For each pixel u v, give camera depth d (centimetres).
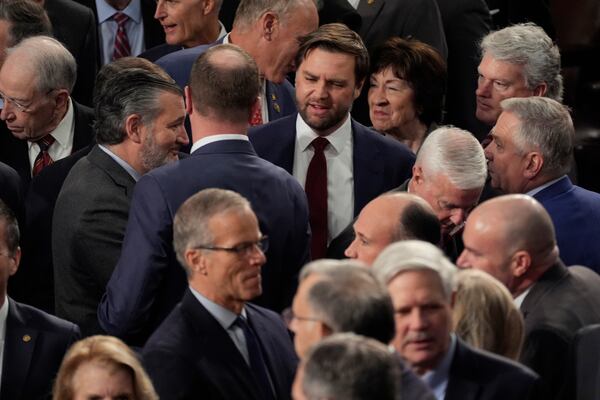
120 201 1800
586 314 1602
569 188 1908
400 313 1288
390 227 1599
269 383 1512
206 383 1450
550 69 2155
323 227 1952
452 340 1347
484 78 2175
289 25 2052
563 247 1870
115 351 1481
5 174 2022
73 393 1470
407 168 1997
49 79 2125
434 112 2153
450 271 1320
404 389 1188
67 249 1809
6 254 1644
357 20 2395
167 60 2150
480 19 2486
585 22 2778
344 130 1975
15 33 2281
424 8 2395
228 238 1477
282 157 1959
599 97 2773
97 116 1834
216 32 2309
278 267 1711
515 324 1446
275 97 2142
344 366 1016
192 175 1667
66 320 1791
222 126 1689
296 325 1199
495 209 1608
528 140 1877
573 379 1542
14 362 1661
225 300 1494
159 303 1680
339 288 1186
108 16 2573
